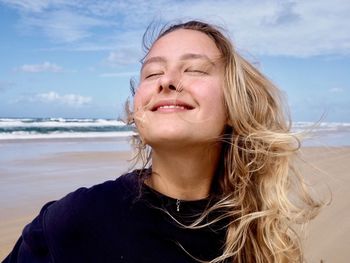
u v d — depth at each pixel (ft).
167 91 1.44
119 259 1.34
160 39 1.64
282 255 1.69
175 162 1.50
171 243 1.39
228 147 1.68
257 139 1.70
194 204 1.47
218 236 1.53
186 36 1.60
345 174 8.29
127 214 1.38
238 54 1.68
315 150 11.44
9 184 6.79
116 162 10.58
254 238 1.69
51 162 10.05
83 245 1.35
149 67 1.55
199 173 1.55
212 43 1.62
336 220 4.70
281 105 1.89
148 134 1.44
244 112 1.63
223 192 1.65
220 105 1.55
